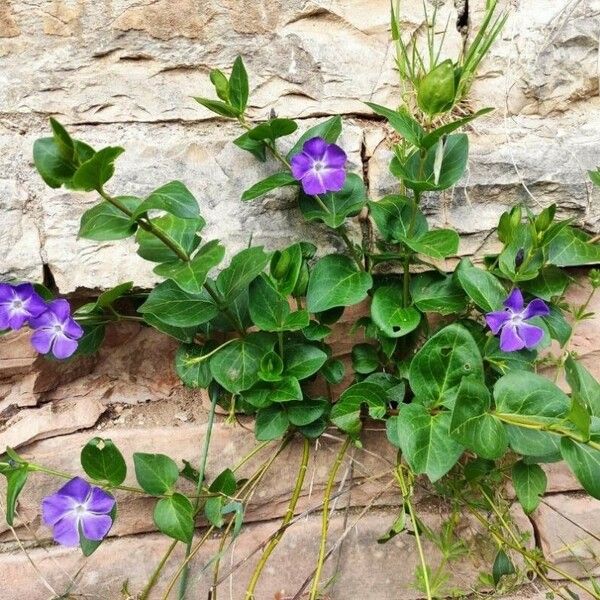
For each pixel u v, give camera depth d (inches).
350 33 17.7
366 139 17.8
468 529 18.9
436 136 14.5
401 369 17.6
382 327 16.2
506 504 18.6
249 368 16.8
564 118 18.3
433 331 18.5
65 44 16.8
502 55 17.9
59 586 17.9
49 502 14.9
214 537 18.4
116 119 17.2
